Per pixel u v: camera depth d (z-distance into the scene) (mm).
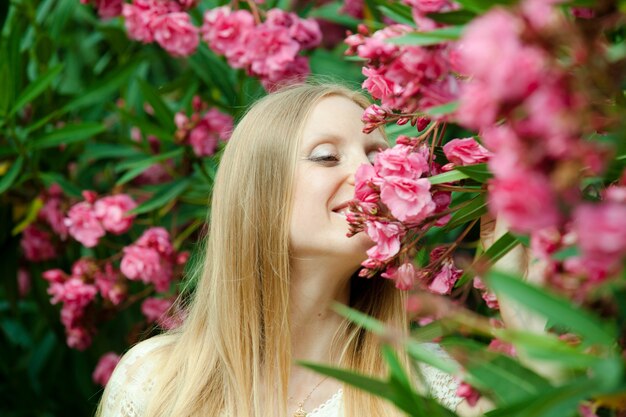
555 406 926
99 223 3064
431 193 1587
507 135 867
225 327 2113
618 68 938
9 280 3559
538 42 865
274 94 2146
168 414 2117
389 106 1543
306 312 2078
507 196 847
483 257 1553
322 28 3846
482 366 1100
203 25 2891
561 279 1053
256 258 2082
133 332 3338
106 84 3248
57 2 3717
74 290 3111
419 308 1128
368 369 2059
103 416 2279
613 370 908
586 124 876
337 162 2012
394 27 1216
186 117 3057
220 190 2162
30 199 3402
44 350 3838
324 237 1981
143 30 2916
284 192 2016
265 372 2088
